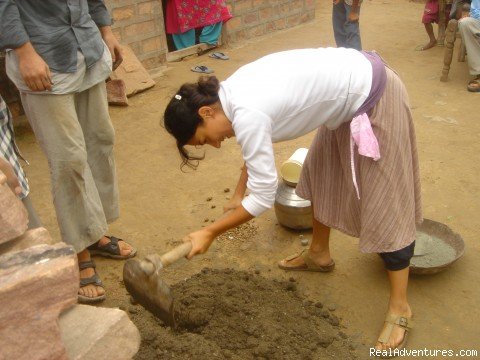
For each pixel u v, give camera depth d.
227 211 2.57
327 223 2.76
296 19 8.31
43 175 4.39
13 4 2.43
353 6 5.94
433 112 5.18
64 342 1.38
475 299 2.91
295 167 3.34
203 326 2.69
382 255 2.58
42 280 1.28
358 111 2.29
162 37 6.69
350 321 2.81
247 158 2.08
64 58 2.63
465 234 3.42
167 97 5.88
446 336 2.69
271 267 3.21
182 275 3.16
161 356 2.46
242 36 7.64
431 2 6.75
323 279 3.10
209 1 6.95
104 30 3.12
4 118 2.32
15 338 1.28
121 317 1.45
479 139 4.62
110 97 5.64
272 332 2.61
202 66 6.68
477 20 5.42
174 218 3.74
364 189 2.44
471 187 3.91
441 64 6.43
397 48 7.11
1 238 1.43
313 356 2.55
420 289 2.99
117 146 4.82
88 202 2.94
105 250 3.32
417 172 2.58
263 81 2.09
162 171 4.37
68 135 2.73
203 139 2.21
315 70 2.18
